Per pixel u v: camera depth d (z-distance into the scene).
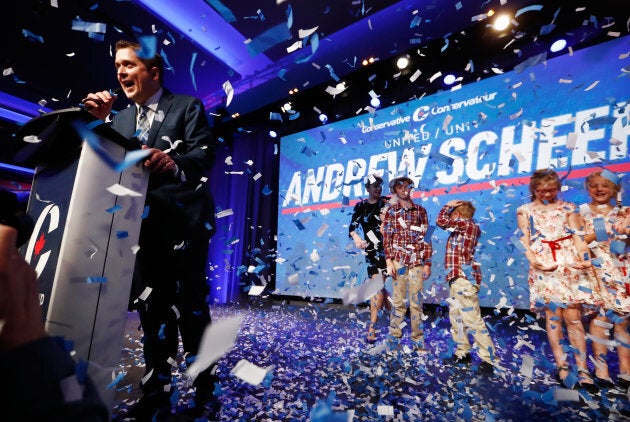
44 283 0.72
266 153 6.10
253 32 4.14
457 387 1.49
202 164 1.12
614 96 3.20
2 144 5.22
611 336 1.78
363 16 3.88
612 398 1.38
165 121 1.20
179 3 3.74
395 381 1.57
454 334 2.04
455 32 4.08
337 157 5.17
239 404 1.21
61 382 0.39
